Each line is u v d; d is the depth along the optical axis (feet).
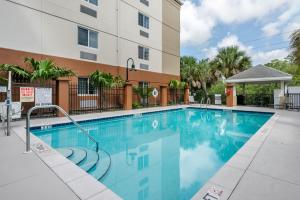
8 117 17.42
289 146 13.96
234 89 55.67
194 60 81.05
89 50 41.45
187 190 10.59
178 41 70.59
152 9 58.54
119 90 46.01
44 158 11.43
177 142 21.39
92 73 39.50
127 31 50.21
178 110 49.34
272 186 8.14
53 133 24.20
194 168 13.80
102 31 44.04
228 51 69.26
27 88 26.14
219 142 21.36
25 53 31.89
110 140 21.94
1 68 27.17
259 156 11.81
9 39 30.17
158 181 11.70
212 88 73.10
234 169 9.86
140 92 50.47
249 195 7.45
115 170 13.32
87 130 27.07
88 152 16.19
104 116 31.58
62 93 30.89
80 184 8.35
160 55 62.03
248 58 67.92
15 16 30.81
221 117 39.99
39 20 33.55
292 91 46.21
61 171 9.64
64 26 37.01
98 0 43.16
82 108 39.17
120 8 48.29
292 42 42.19
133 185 11.15
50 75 29.78
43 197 7.30
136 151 17.89
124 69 49.37
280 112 37.22
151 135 24.85
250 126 30.71
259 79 49.14
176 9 69.46
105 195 7.52
